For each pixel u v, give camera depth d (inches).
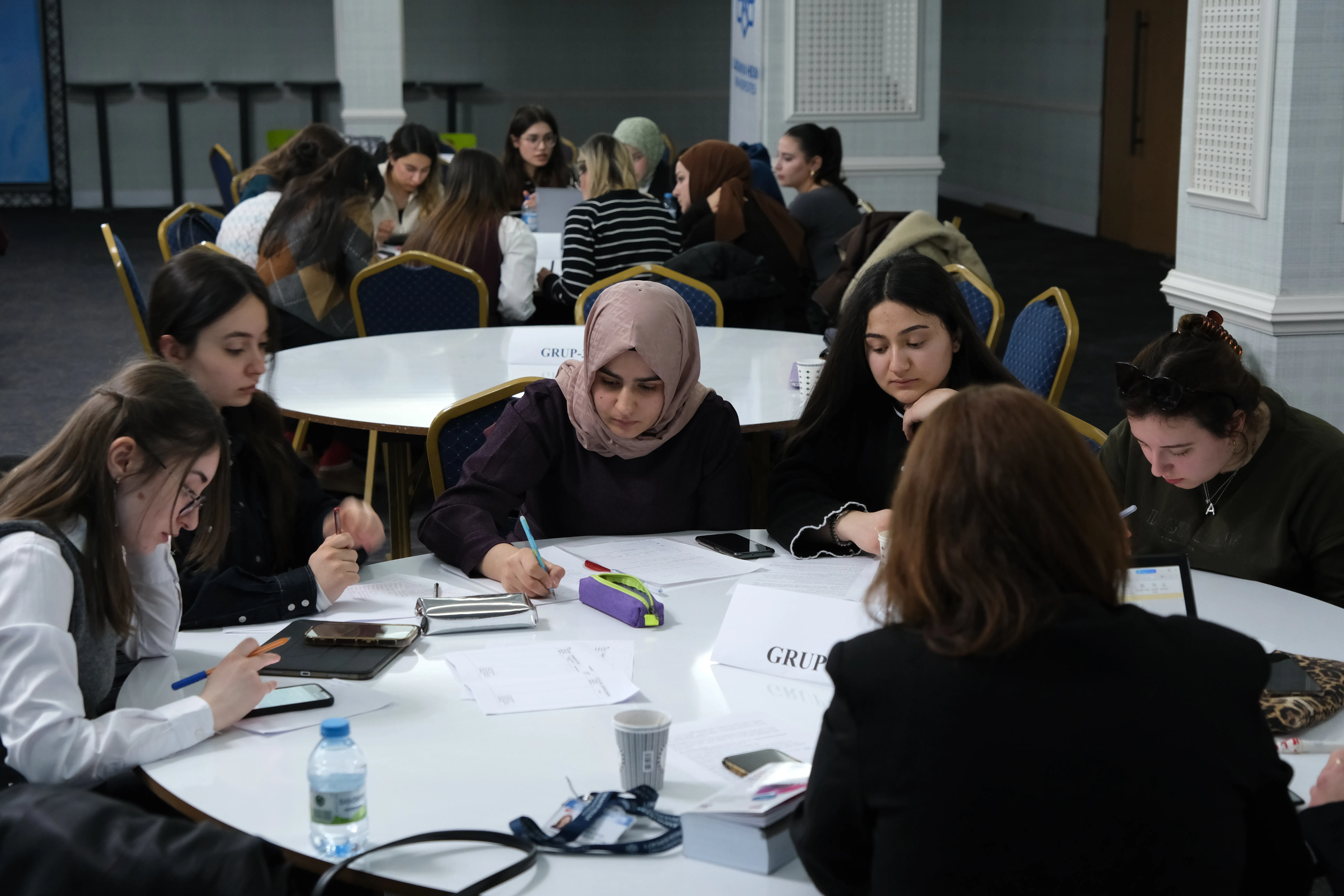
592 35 532.7
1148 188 431.2
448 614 76.8
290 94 508.7
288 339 182.1
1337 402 151.9
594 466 95.6
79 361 266.1
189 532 81.4
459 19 522.3
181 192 502.3
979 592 42.4
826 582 84.1
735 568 87.8
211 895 45.4
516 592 83.2
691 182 222.8
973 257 183.0
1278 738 61.5
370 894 69.0
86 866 46.1
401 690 68.0
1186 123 163.0
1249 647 43.5
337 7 362.6
